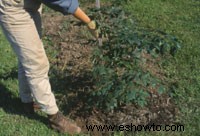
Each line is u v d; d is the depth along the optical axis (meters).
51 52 5.62
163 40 4.18
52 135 4.11
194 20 6.39
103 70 4.18
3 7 3.66
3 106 4.55
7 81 4.96
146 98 4.41
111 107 4.05
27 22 3.71
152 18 6.45
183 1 6.98
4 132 4.19
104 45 4.30
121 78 4.13
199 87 4.84
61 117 4.12
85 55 5.46
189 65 5.27
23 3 3.63
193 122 4.29
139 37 4.18
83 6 6.89
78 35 6.03
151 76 4.28
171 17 6.48
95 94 4.29
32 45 3.75
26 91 4.29
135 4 6.85
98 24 4.11
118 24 4.32
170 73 5.09
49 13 6.71
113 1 6.94
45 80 3.94
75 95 4.66
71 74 5.06
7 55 5.54
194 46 5.66
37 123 4.29
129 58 4.24
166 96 4.59
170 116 4.36
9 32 3.74
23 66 3.85
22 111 4.48
